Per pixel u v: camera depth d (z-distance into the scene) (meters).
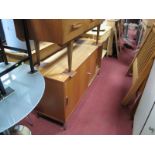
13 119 0.74
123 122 1.77
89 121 1.76
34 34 1.16
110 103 2.03
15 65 1.02
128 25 4.31
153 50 1.66
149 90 1.33
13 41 1.43
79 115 1.82
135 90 1.81
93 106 1.97
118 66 2.95
